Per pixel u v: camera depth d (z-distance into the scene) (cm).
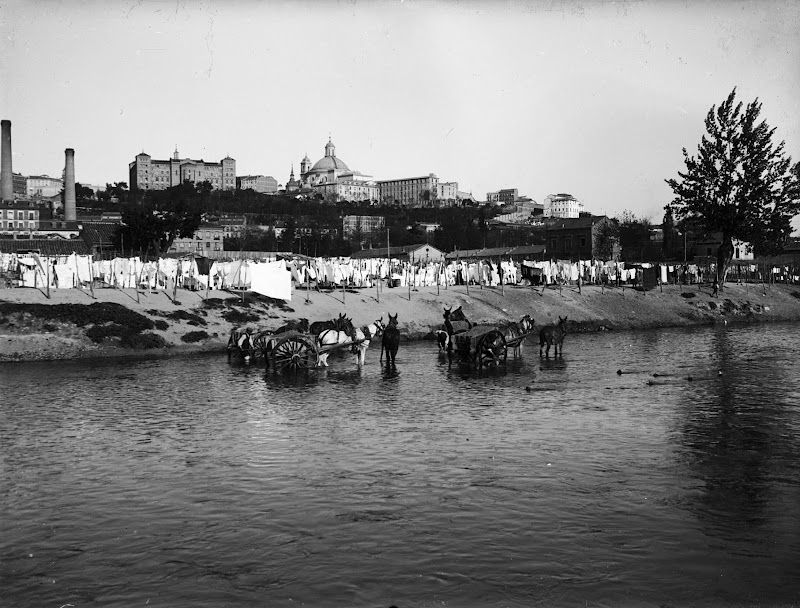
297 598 1080
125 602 1073
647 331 6034
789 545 1252
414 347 4588
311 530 1340
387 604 1059
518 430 2131
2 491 1587
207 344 4328
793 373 3309
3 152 14262
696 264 10481
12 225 13925
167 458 1841
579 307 6531
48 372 3400
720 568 1166
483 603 1058
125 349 4091
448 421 2266
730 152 7875
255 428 2180
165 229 11294
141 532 1341
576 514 1405
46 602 1076
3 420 2312
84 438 2062
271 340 3506
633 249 14462
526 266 7569
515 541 1277
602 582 1120
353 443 1984
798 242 12900
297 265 6116
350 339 3525
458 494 1534
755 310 7481
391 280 6812
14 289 4628
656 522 1362
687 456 1822
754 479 1623
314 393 2795
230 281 5500
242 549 1259
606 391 2827
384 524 1363
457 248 18400
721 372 3284
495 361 3644
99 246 11462
